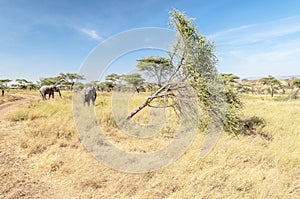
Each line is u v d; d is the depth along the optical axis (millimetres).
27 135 5695
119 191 3162
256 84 55438
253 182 3223
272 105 13148
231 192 2973
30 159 4270
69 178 3529
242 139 5422
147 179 3545
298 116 8594
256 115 8602
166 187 3229
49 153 4516
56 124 6504
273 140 5340
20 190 3076
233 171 3594
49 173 3686
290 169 3758
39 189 3172
